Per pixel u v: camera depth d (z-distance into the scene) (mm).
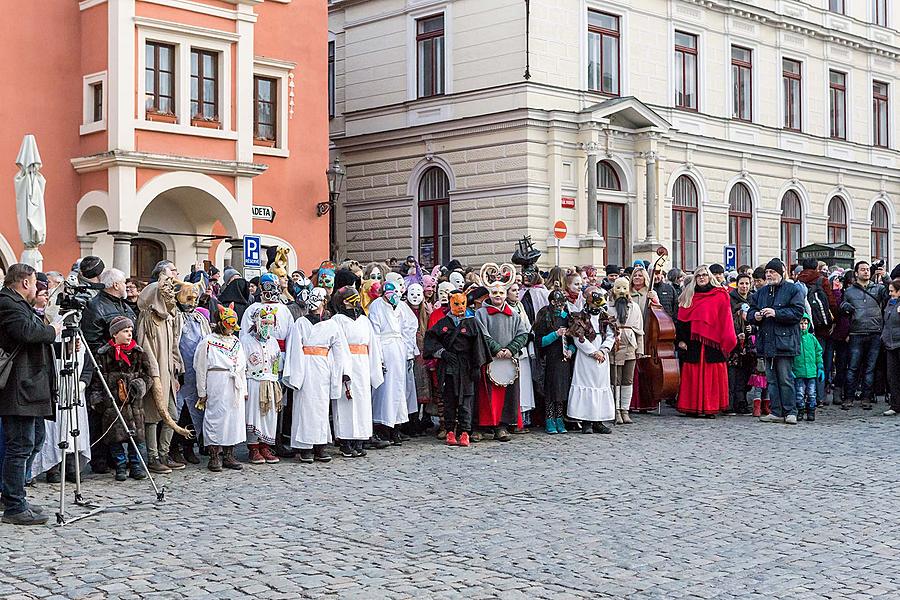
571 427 15133
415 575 7473
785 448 13266
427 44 30641
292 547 8289
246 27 23125
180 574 7488
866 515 9461
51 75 21781
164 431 11742
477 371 13555
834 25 38094
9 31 21297
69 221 21984
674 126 32062
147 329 11422
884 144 40594
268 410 12141
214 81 22844
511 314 14062
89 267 11938
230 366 11711
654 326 16234
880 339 17781
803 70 36844
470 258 29469
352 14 32375
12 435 9094
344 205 32750
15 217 21359
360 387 12719
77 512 9586
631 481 11070
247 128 23141
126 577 7418
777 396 15969
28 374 8984
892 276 18438
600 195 29703
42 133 21688
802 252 31219
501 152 28734
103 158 21141
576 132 29188
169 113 22031
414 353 14047
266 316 12125
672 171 31797
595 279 17641
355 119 32281
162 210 23203
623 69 30781
